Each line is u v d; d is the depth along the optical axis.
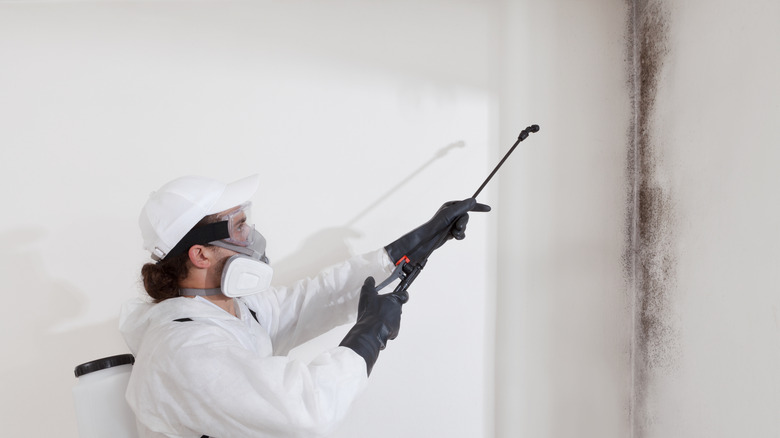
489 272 1.75
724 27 1.30
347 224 1.76
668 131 1.55
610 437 1.75
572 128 1.74
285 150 1.76
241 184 1.28
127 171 1.75
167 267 1.25
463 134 1.75
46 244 1.74
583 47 1.73
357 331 1.26
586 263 1.74
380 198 1.76
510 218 1.75
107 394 1.25
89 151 1.74
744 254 1.23
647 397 1.67
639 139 1.71
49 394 1.76
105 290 1.75
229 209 1.26
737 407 1.25
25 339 1.75
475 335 1.77
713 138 1.34
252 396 1.06
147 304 1.32
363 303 1.38
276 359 1.12
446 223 1.49
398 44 1.74
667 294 1.56
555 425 1.77
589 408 1.75
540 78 1.73
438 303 1.76
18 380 1.76
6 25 1.72
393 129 1.75
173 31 1.74
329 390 1.11
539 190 1.74
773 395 1.14
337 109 1.75
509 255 1.75
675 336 1.51
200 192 1.21
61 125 1.73
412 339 1.77
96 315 1.76
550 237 1.75
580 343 1.75
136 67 1.74
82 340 1.76
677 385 1.50
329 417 1.09
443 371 1.77
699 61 1.40
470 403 1.78
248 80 1.75
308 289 1.55
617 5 1.73
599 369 1.75
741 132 1.24
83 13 1.73
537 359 1.76
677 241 1.50
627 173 1.73
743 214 1.23
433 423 1.78
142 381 1.14
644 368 1.68
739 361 1.24
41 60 1.72
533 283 1.75
